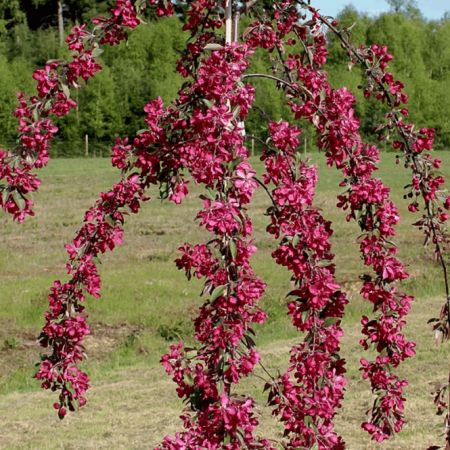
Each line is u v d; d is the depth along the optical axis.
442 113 65.69
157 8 4.65
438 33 81.69
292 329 16.03
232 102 4.50
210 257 4.48
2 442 10.11
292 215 4.60
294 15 5.24
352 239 26.22
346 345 13.63
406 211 30.14
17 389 13.78
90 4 72.88
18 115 4.42
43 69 4.46
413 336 13.60
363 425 5.19
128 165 4.68
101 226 4.73
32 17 76.25
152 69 66.25
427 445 8.92
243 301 4.38
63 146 60.56
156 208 32.94
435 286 19.02
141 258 23.95
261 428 9.78
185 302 18.39
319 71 5.21
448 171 39.59
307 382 4.71
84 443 9.91
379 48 5.28
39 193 38.28
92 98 60.59
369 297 5.03
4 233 28.52
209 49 4.58
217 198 4.36
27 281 20.73
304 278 4.65
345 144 4.90
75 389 4.86
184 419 4.65
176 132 4.69
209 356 4.52
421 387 10.88
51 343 4.89
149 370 13.78
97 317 17.08
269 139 4.66
